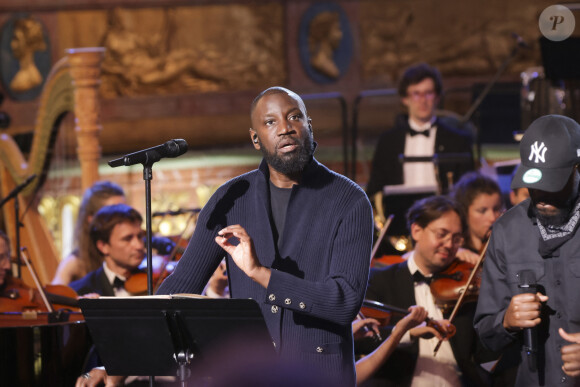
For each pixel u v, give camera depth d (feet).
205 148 106.42
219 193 27.30
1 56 101.45
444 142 57.62
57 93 56.80
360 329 35.60
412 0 110.52
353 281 25.12
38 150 58.59
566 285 26.53
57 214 80.89
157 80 108.06
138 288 42.96
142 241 43.55
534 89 52.85
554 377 26.66
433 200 37.52
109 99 107.04
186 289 26.99
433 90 57.67
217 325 24.16
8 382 34.17
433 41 111.14
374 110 110.11
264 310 25.94
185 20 108.68
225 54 109.81
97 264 48.73
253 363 24.80
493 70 111.14
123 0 105.91
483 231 43.88
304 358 25.38
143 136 108.27
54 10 103.40
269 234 26.16
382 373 35.73
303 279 25.21
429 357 35.50
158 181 89.92
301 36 110.01
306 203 26.20
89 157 54.80
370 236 25.96
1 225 62.95
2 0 101.55
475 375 35.70
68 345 35.37
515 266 27.27
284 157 25.84
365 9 110.52
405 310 36.76
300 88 110.52
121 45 106.73
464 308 36.60
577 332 26.43
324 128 109.29
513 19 110.63
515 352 29.94
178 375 25.38
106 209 43.55
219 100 109.60
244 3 109.19
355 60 110.63
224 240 24.63
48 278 59.67
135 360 25.62
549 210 26.58
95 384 29.35
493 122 79.15
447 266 38.09
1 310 41.11
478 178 44.55
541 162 26.16
